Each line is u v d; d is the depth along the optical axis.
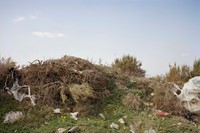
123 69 11.57
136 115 7.63
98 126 6.85
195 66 10.89
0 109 7.25
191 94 8.75
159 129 6.97
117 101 8.35
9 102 7.53
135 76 10.82
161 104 8.41
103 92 8.52
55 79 8.36
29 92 7.80
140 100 8.45
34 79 8.24
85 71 8.66
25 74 8.37
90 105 7.87
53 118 7.11
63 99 7.72
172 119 7.75
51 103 7.70
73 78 8.45
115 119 7.45
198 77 9.04
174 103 8.37
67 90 8.03
